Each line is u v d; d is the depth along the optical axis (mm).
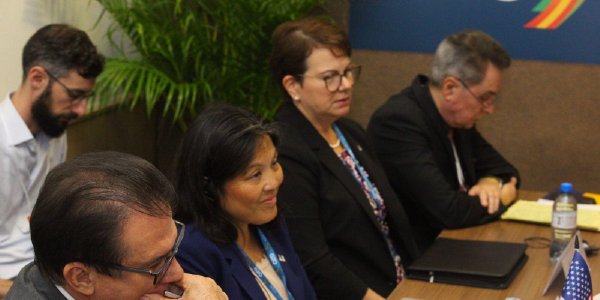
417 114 4391
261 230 3025
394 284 3850
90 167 1747
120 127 6141
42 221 1686
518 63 6363
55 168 1773
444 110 4402
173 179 2781
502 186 4641
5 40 4281
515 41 6320
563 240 3387
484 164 4922
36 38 3594
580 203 4293
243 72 5941
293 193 3449
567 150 6398
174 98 6051
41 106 3609
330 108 3672
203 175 2723
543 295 2922
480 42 4234
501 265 3189
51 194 1700
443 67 4309
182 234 1953
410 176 4266
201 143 2713
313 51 3605
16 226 3717
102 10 5746
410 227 4105
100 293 1738
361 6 6668
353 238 3680
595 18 6051
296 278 3059
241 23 5781
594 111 6230
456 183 4617
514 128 6535
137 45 5828
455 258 3324
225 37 5891
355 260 3750
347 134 4059
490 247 3500
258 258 2965
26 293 1741
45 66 3561
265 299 2789
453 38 4336
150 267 1757
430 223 4297
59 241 1672
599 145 6273
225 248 2775
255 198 2783
